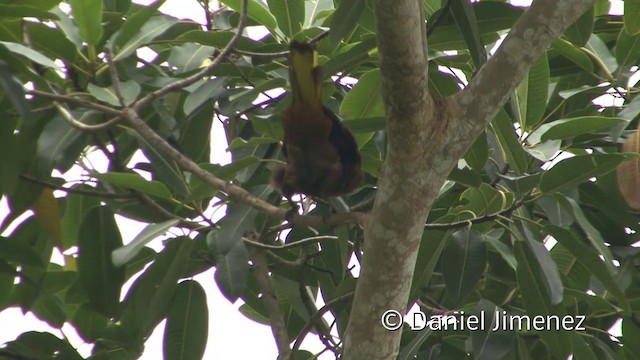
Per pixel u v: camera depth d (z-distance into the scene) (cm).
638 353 1060
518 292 1111
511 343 937
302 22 1054
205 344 1073
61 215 1137
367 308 719
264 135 1003
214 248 967
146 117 1113
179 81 952
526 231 919
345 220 798
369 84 963
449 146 686
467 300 1139
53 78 995
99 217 1066
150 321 995
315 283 1166
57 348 1076
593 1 716
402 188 682
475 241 975
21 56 946
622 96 1095
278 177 935
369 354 727
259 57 1034
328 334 1121
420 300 1137
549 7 708
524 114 1019
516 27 712
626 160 895
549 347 989
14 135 912
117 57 975
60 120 972
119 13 1005
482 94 700
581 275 1080
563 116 1148
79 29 944
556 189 917
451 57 1041
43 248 1134
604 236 1115
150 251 1130
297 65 799
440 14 879
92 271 1059
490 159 1037
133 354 1026
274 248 1048
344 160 890
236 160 998
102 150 1016
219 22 1134
